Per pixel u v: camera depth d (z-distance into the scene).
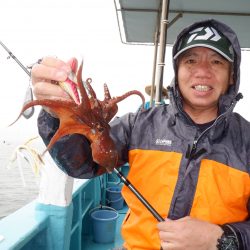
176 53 0.86
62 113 0.59
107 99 0.65
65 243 1.15
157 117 0.85
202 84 0.79
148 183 0.79
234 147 0.78
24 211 1.15
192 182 0.76
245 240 0.67
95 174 0.79
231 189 0.75
